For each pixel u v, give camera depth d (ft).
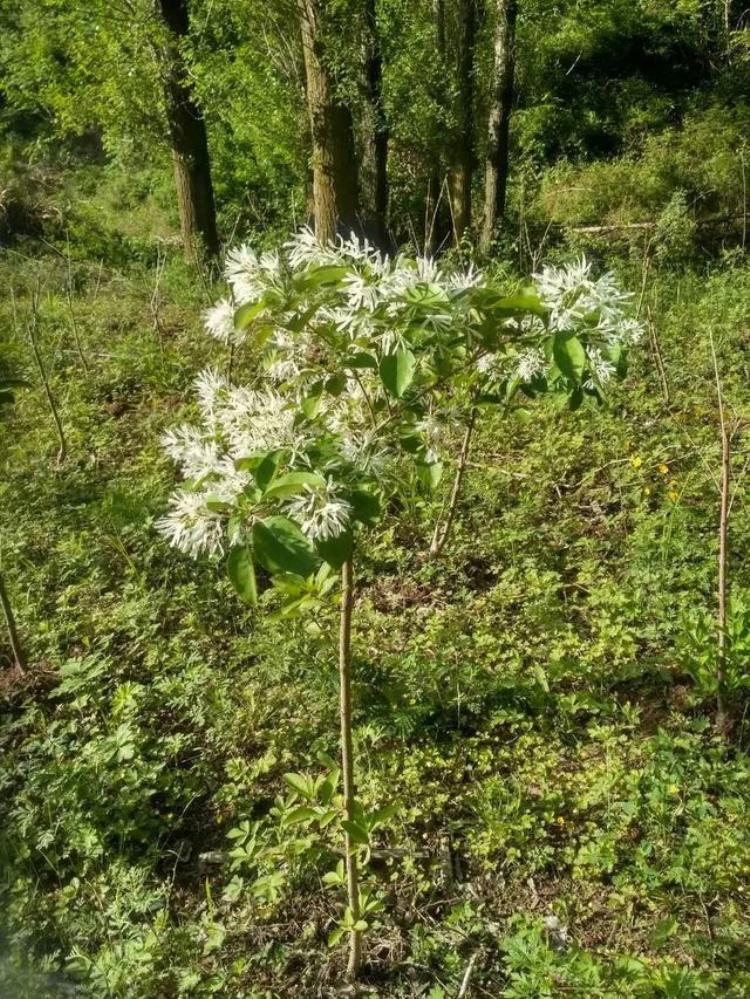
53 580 15.75
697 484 15.67
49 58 41.04
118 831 10.25
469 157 40.27
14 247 43.34
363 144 40.70
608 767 10.37
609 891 9.36
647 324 21.27
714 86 59.16
